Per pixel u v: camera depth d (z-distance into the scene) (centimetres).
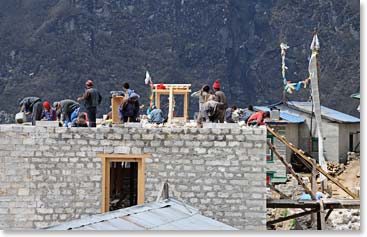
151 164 5012
